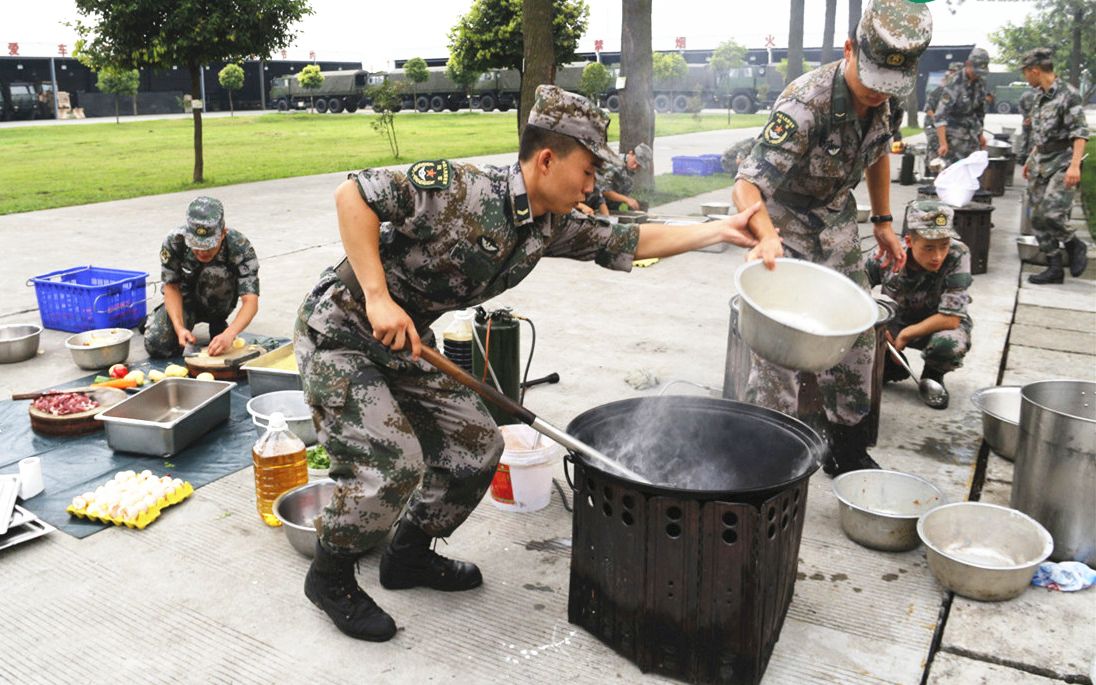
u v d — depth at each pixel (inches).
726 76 1152.8
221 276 189.9
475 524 124.2
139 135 1016.9
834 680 91.1
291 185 502.9
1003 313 233.8
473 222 85.4
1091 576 107.7
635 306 239.0
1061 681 91.0
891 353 172.2
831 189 127.7
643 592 89.5
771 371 130.7
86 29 483.8
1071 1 815.7
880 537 115.7
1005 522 113.3
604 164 86.9
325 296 91.9
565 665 93.3
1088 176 538.9
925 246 161.8
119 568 112.7
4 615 102.7
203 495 132.8
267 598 105.9
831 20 761.0
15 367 189.6
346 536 92.0
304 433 145.9
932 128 402.3
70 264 285.6
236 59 503.8
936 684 90.6
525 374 161.0
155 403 158.1
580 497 94.6
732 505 83.7
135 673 92.4
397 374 95.2
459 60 715.4
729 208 353.7
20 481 129.8
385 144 789.9
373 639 96.7
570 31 648.4
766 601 88.0
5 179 557.3
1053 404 125.3
